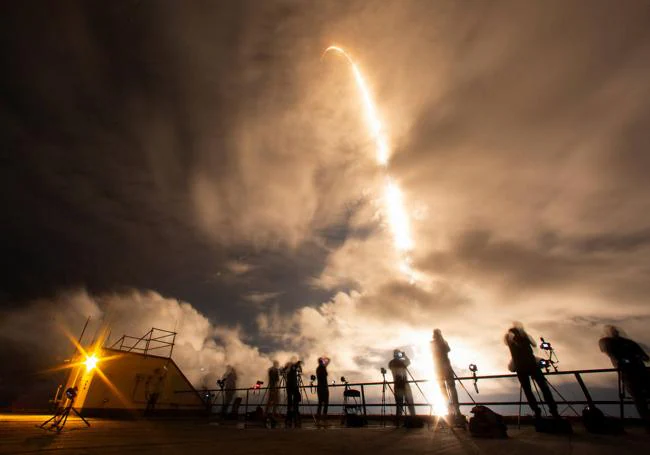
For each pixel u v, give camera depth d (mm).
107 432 6371
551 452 3562
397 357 8227
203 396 17625
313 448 4035
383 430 6945
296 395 9039
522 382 6129
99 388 14625
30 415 12094
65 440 4738
